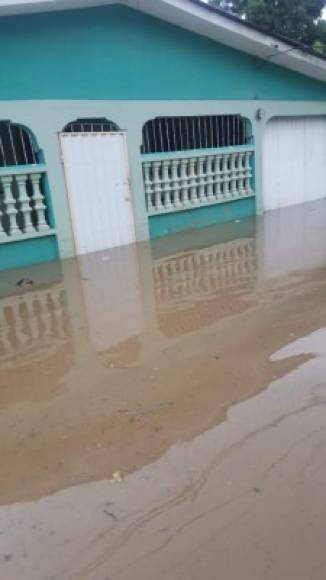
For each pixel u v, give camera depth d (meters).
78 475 2.49
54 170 6.81
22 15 6.06
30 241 6.83
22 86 6.29
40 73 6.41
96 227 7.45
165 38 7.71
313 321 4.29
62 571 1.93
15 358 3.91
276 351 3.74
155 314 4.71
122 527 2.13
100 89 7.07
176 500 2.28
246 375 3.39
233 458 2.54
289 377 3.33
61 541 2.08
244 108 9.42
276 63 9.69
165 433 2.78
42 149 6.64
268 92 9.84
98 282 5.91
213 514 2.17
